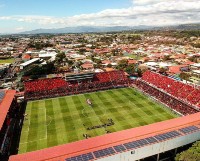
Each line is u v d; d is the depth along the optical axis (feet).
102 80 355.77
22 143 189.37
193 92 274.16
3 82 408.05
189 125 169.17
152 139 148.05
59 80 339.36
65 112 254.27
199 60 560.20
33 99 297.33
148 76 359.05
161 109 260.62
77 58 608.60
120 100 291.99
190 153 136.87
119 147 139.74
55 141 191.62
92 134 202.69
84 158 129.08
